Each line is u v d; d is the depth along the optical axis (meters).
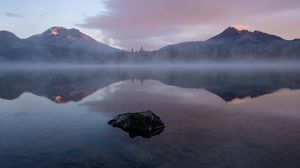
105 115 28.41
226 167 14.59
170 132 21.61
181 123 24.61
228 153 16.64
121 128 22.80
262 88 54.28
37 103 36.56
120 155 16.55
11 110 31.36
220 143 18.59
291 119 25.80
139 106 34.00
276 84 62.28
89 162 15.53
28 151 17.33
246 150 17.14
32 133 21.45
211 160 15.55
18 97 42.69
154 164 15.13
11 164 15.25
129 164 15.17
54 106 34.16
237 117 26.98
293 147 17.58
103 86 61.84
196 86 59.94
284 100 37.78
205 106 33.62
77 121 25.61
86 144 18.69
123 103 36.50
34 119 26.48
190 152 16.92
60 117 27.45
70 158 16.14
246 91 49.44
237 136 20.25
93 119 26.44
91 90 53.12
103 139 19.81
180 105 34.56
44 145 18.48
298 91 48.53
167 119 26.31
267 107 32.28
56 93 48.19
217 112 29.66
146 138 20.00
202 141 19.11
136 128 22.14
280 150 17.05
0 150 17.50
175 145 18.28
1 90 53.09
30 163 15.41
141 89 54.66
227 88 54.84
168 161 15.51
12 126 23.73
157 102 37.22
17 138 20.12
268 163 15.05
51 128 23.02
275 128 22.50
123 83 70.44
